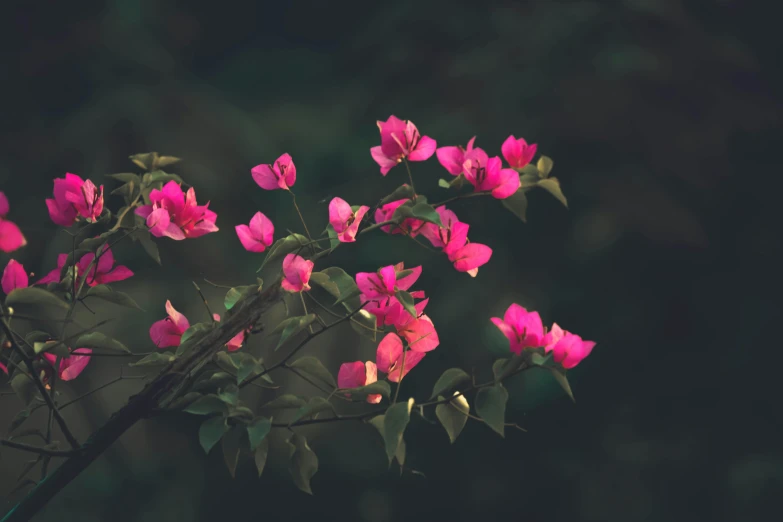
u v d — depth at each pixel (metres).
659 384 7.38
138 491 7.20
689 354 7.42
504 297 7.11
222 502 7.29
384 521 7.32
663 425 7.29
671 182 6.75
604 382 7.51
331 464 7.43
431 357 7.30
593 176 6.56
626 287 7.23
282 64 10.37
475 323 7.00
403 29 7.99
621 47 6.67
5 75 7.59
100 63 7.69
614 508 6.95
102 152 7.02
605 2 6.97
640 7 6.73
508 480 7.39
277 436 7.02
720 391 7.19
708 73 6.75
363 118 8.14
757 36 7.59
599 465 7.26
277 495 7.32
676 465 6.98
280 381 6.46
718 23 7.45
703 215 7.06
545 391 7.62
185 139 7.43
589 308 7.34
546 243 7.07
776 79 7.46
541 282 7.19
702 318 7.35
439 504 7.39
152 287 6.93
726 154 6.84
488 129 6.88
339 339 6.87
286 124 8.78
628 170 6.55
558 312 7.28
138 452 7.41
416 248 7.24
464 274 7.20
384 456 7.54
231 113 8.09
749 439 6.95
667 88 6.67
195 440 7.49
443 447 7.51
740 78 7.04
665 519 6.78
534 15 7.45
